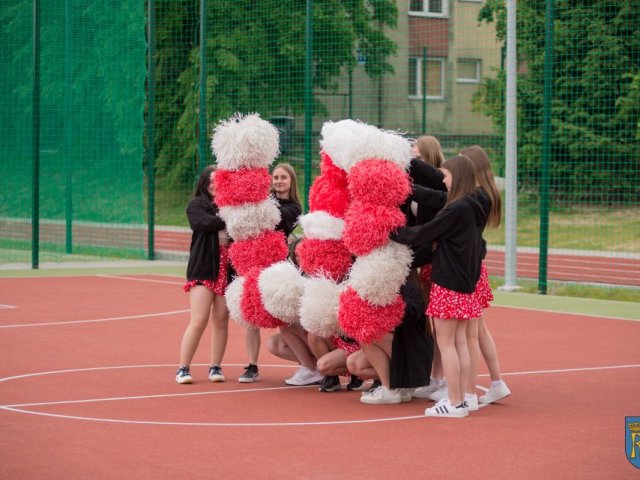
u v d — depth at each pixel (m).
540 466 7.99
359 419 9.78
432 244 10.05
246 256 11.41
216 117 31.59
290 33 31.39
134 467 7.90
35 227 24.94
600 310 18.20
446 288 9.76
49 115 27.91
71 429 9.23
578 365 12.78
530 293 20.83
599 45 29.83
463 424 9.55
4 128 28.38
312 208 10.90
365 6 33.25
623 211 29.33
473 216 9.77
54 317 16.75
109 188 27.58
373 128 10.36
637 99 29.44
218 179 11.47
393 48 34.44
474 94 35.91
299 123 31.78
